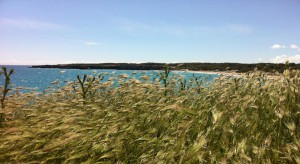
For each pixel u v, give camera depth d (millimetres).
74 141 3812
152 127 4020
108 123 4176
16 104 6324
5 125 5457
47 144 3982
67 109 5414
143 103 4520
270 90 4246
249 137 3385
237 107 4035
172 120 4059
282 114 3480
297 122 3656
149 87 5480
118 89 6031
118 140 3686
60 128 3996
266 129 3547
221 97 4586
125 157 3557
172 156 3115
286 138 3506
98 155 3619
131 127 3846
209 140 3320
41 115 4934
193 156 2949
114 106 5023
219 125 3428
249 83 4941
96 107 4957
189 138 3447
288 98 3834
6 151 4180
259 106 3879
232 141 3438
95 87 6395
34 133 4273
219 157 3109
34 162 3658
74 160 3633
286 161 3166
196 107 4305
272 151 3168
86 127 4008
